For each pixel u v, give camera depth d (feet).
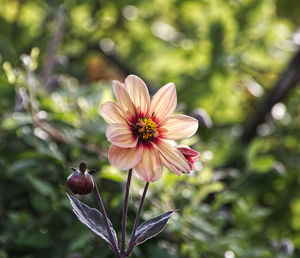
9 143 4.03
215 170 4.99
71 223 3.76
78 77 5.77
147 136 2.88
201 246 3.79
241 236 3.96
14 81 3.94
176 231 3.77
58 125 3.98
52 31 5.58
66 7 5.83
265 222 5.42
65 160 3.98
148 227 2.95
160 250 3.76
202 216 4.11
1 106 4.12
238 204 4.37
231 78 6.07
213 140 5.46
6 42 5.37
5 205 3.96
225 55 5.92
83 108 4.09
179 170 2.88
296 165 5.53
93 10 6.04
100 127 3.97
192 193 3.99
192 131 2.95
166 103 2.95
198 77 6.07
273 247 4.18
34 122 3.84
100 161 3.82
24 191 3.97
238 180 4.38
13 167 3.77
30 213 4.00
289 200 5.42
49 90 4.41
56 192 3.84
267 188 5.29
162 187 3.85
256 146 4.35
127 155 2.84
